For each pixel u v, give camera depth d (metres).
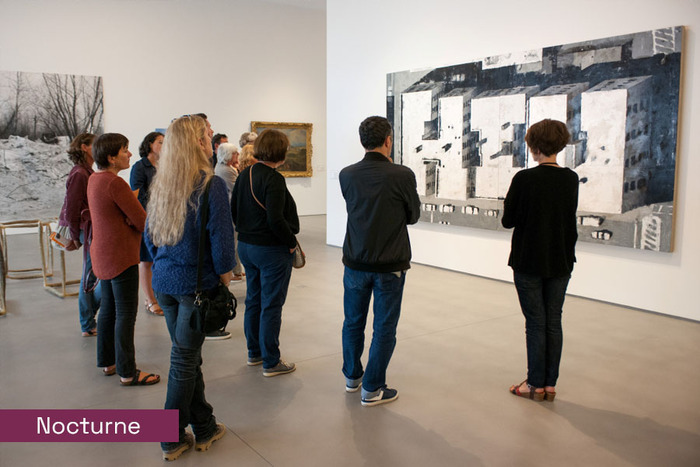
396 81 6.97
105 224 2.98
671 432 2.70
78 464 2.42
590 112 5.02
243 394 3.13
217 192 2.25
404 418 2.85
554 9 5.28
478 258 6.29
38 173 9.48
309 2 11.66
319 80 12.42
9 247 8.16
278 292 3.26
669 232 4.58
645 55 4.61
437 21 6.47
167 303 2.36
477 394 3.14
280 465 2.40
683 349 3.88
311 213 12.59
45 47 9.34
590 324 4.47
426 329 4.34
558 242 2.85
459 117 6.23
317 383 3.29
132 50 10.13
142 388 3.21
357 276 2.85
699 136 4.40
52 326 4.43
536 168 2.86
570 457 2.47
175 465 2.40
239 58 11.33
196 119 2.32
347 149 7.98
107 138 2.94
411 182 2.79
